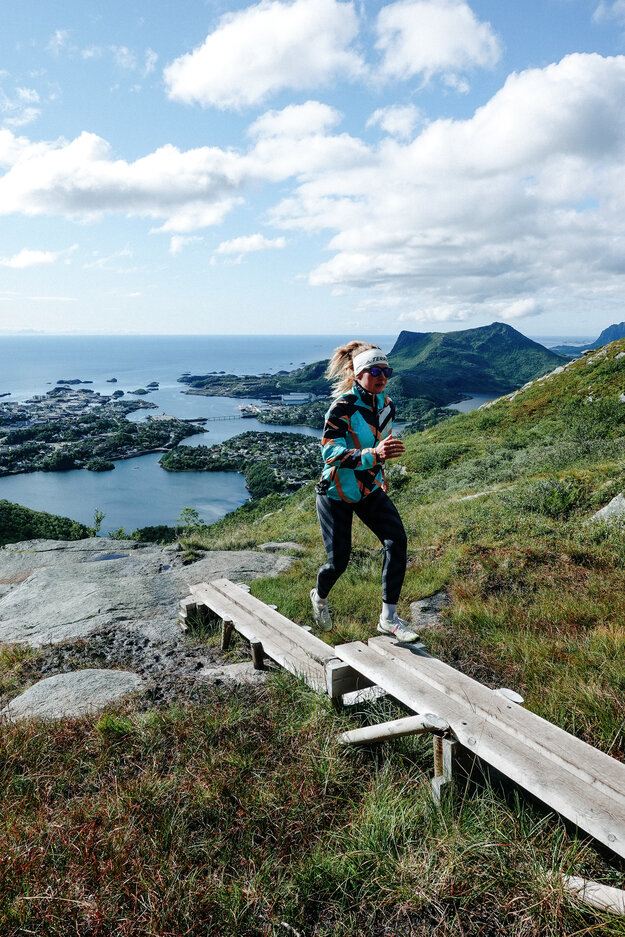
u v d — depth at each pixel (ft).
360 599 20.52
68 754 10.10
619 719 10.38
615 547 22.97
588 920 6.32
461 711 8.87
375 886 7.02
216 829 8.20
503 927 6.41
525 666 13.87
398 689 9.74
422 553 27.25
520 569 21.85
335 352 11.59
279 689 12.25
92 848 7.54
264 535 40.24
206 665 15.28
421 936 6.43
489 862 7.18
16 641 18.17
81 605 21.29
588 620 16.62
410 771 9.43
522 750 7.84
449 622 18.08
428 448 83.30
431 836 7.69
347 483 10.98
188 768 9.46
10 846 7.53
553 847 7.36
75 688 13.50
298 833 8.09
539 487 35.01
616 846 6.15
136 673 14.87
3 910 6.53
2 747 10.26
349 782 9.20
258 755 9.96
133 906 6.75
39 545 33.73
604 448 52.60
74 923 6.52
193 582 24.40
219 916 6.62
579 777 7.20
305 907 6.91
